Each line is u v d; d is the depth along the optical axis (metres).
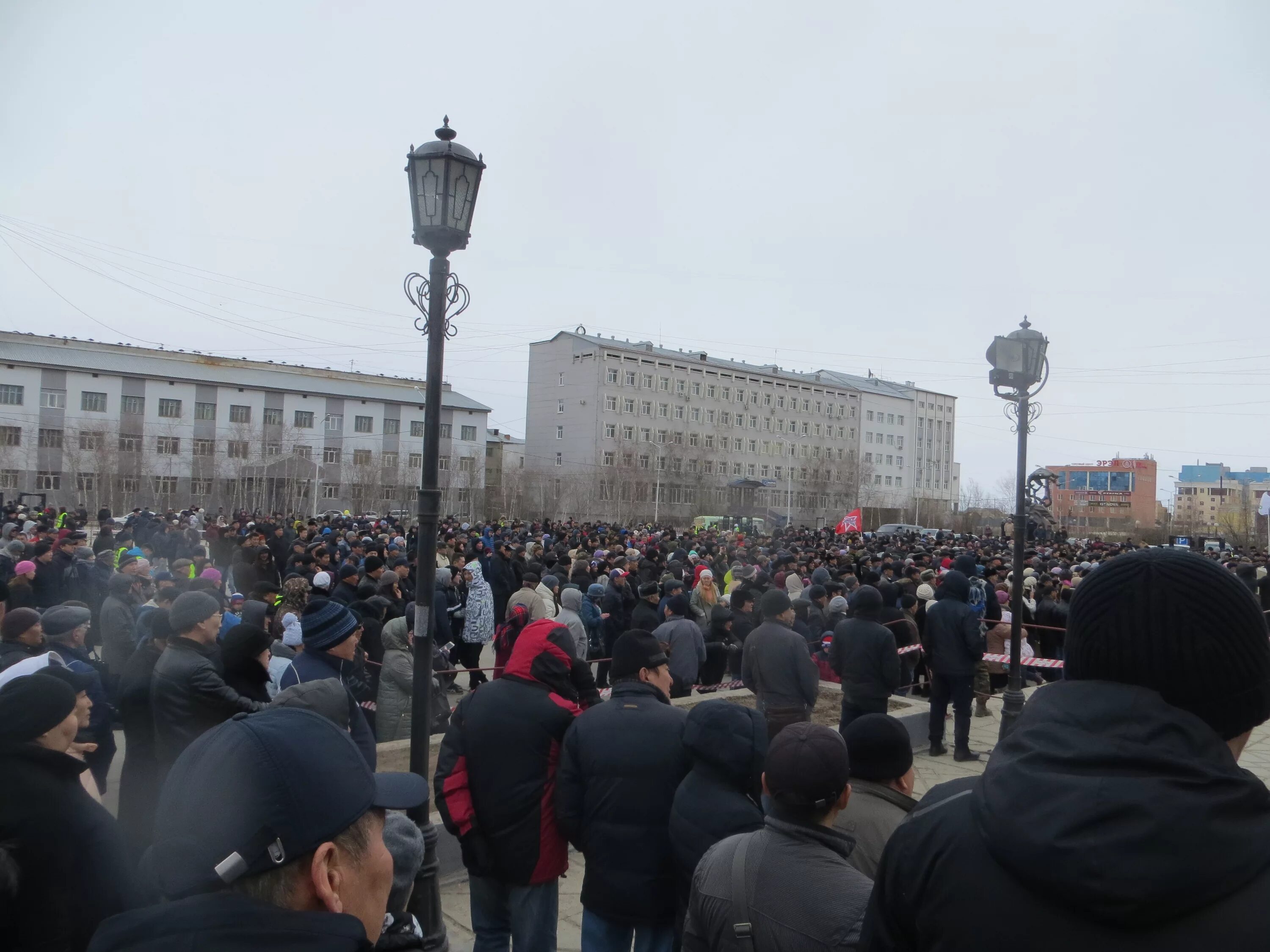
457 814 4.09
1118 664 1.38
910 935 1.46
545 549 21.09
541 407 81.31
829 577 13.67
